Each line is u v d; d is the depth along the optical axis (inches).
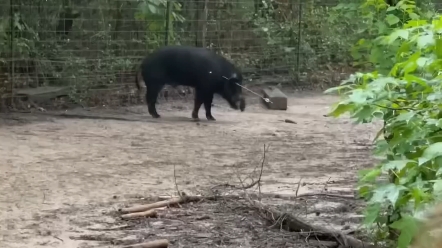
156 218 215.8
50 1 480.7
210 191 248.1
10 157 302.8
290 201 236.8
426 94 134.2
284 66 590.9
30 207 226.1
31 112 435.5
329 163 309.1
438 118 132.4
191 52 433.1
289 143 356.8
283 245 189.9
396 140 137.8
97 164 294.8
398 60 151.7
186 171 286.2
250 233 200.7
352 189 256.4
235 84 444.1
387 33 205.0
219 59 439.8
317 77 598.5
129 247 183.2
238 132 386.9
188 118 438.6
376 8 215.0
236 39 568.1
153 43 507.2
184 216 217.6
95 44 490.9
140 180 268.2
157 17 503.8
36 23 475.5
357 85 153.4
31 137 352.8
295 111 474.0
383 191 127.6
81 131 375.2
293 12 608.1
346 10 236.1
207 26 550.3
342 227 205.6
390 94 135.6
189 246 188.5
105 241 193.2
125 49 500.4
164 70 433.4
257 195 243.0
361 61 232.1
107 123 405.4
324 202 236.4
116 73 491.5
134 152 323.0
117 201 235.9
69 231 201.5
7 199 235.0
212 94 435.5
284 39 593.9
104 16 496.4
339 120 434.3
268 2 596.1
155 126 400.2
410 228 118.4
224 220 213.5
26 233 198.4
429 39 130.4
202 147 339.9
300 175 283.1
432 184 122.4
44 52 471.8
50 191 247.4
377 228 180.7
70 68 477.7
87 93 476.4
